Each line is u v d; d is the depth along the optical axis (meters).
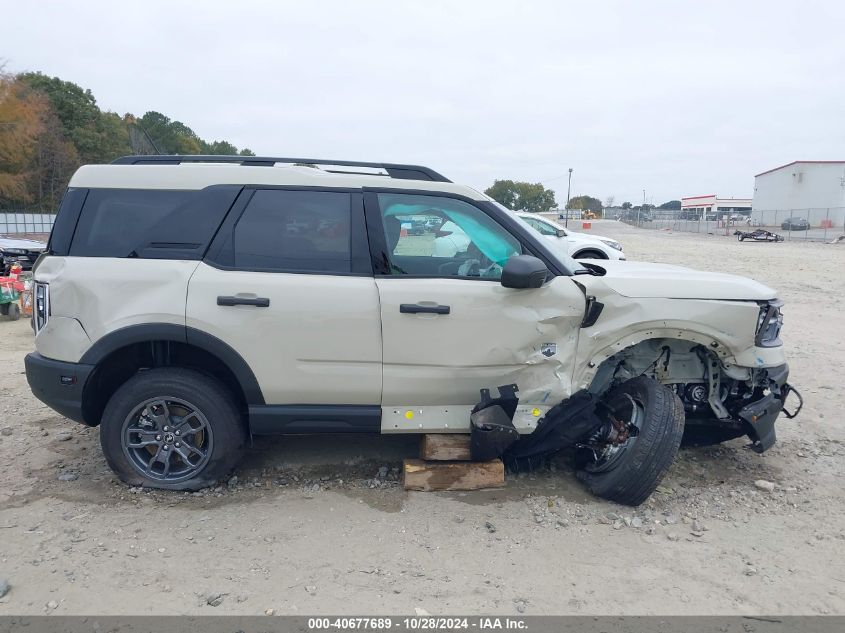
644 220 82.25
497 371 3.96
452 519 3.78
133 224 3.89
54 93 59.16
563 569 3.31
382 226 3.96
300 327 3.79
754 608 3.01
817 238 45.09
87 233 3.88
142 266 3.81
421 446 4.23
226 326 3.76
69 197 3.94
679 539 3.63
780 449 4.96
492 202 4.10
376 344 3.84
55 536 3.49
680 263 21.36
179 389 3.84
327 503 3.94
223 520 3.72
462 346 3.87
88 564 3.24
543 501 4.02
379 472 4.34
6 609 2.87
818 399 6.14
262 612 2.90
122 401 3.85
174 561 3.29
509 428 3.79
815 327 9.71
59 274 3.82
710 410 4.49
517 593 3.10
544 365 3.98
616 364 4.35
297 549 3.43
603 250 13.07
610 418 4.19
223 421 3.90
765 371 4.26
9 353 7.70
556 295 3.90
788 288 14.50
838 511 3.99
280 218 3.93
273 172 3.96
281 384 3.85
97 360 3.78
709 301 4.02
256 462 4.50
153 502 3.90
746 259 23.50
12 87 46.38
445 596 3.06
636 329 3.99
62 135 57.12
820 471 4.57
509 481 4.27
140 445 3.95
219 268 3.83
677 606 3.02
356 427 3.96
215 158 4.20
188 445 3.97
